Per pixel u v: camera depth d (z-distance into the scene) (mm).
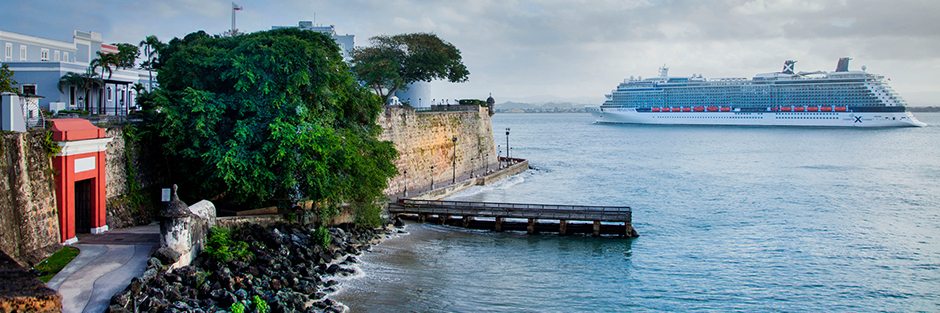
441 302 25750
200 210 26719
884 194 62969
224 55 33344
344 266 29812
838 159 105000
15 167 21484
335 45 42594
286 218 33531
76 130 24969
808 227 45188
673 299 28188
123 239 25781
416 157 58812
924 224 46688
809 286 30828
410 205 42531
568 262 33562
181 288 21234
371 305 24672
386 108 53094
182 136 31484
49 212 23516
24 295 11141
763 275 32469
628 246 37906
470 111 74125
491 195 59719
